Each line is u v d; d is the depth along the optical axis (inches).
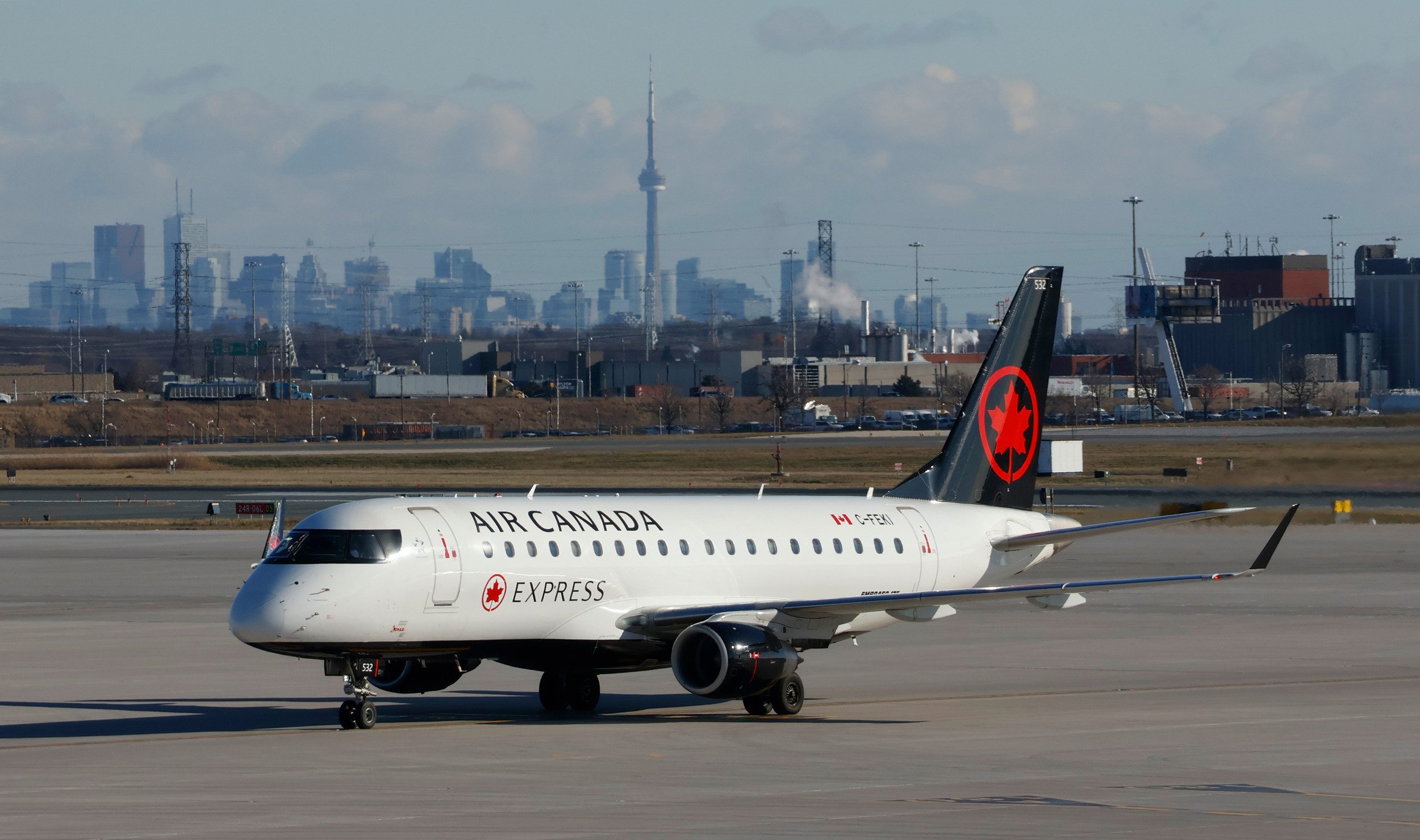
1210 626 5187.0
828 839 2027.6
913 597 3319.4
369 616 3061.0
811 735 3073.3
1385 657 4387.3
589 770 2642.7
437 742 2994.6
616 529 3494.1
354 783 2503.7
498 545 3260.3
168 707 3550.7
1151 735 3041.3
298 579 3041.3
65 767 2687.0
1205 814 2204.7
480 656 3324.3
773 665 3248.0
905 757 2787.9
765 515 3804.1
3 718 3366.1
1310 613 5536.4
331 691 3818.9
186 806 2289.6
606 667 3449.8
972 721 3277.6
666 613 3422.7
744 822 2156.7
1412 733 3058.6
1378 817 2186.3
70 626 5295.3
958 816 2193.7
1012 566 4237.2
